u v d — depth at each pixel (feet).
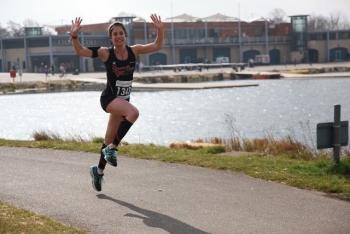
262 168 37.04
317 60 515.50
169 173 36.24
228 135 115.85
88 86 280.31
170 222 25.52
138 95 243.19
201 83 311.68
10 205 27.81
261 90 259.80
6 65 455.63
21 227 23.94
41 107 191.83
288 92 243.60
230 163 38.81
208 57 490.08
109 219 25.98
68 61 436.35
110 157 28.60
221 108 181.16
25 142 51.29
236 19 524.93
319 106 181.57
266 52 506.89
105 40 438.81
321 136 37.19
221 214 26.78
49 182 33.58
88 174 35.96
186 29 479.00
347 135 38.06
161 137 113.60
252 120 146.51
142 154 43.21
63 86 278.05
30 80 296.10
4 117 161.68
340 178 34.09
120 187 32.35
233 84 293.84
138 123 141.49
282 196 30.12
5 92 262.67
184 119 150.71
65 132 126.11
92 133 123.54
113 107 28.58
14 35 501.15
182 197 30.04
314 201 29.09
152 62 464.65
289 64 491.72
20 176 35.32
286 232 24.16
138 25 447.01
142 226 24.93
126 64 28.37
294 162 39.86
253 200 29.32
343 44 517.14
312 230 24.41
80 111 175.63
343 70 395.55
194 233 23.98
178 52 476.95
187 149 49.34
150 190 31.63
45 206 28.17
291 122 140.46
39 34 447.42
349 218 26.16
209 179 34.37
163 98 225.35
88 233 23.81
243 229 24.52
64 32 476.95
